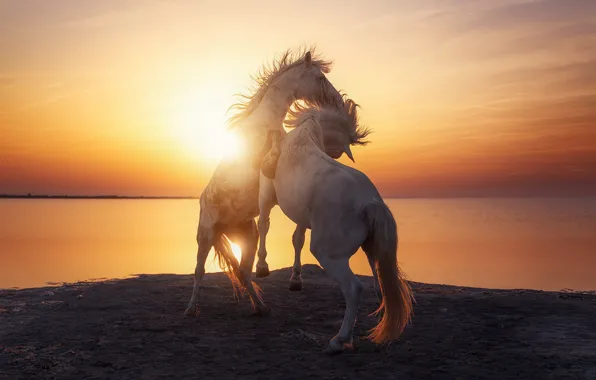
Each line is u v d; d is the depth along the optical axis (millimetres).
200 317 6273
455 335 5352
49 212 133125
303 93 6629
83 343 5195
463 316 6223
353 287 4602
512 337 5273
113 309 6773
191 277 9578
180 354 4820
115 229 56438
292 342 5164
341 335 4699
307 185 4871
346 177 4719
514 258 30562
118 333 5555
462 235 59625
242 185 6008
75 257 24281
